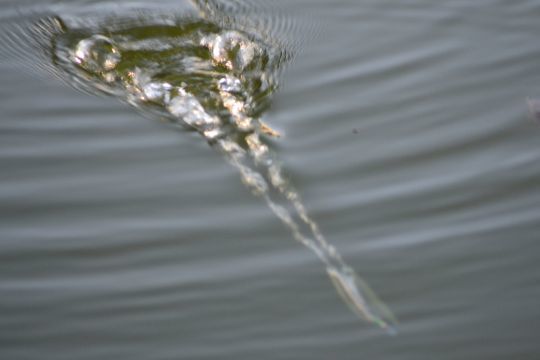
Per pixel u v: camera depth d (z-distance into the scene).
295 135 10.78
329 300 8.42
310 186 9.95
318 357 7.82
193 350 7.94
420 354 7.77
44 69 12.27
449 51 12.38
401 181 9.96
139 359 7.86
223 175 10.16
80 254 9.03
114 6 13.98
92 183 10.02
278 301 8.44
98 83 11.95
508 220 9.26
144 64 12.35
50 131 10.87
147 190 9.93
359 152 10.45
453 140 10.58
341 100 11.41
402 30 12.95
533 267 8.62
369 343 7.93
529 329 7.93
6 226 9.35
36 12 13.87
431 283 8.55
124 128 10.97
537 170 9.92
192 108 11.32
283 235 9.26
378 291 8.52
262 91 11.66
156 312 8.34
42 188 9.91
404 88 11.62
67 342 8.02
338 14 13.52
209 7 13.95
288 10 13.74
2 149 10.51
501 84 11.58
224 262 8.92
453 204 9.55
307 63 12.25
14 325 8.16
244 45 12.77
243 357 7.85
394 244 9.07
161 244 9.16
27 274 8.77
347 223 9.38
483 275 8.59
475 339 7.88
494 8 13.43
